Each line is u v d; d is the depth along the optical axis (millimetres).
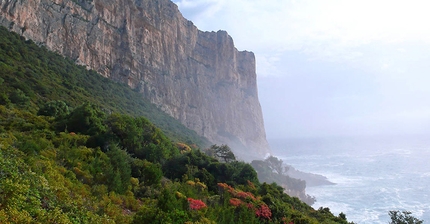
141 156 30656
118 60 83875
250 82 155875
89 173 18594
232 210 19094
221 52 136625
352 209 64312
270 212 22547
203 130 109750
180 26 116000
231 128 127312
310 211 33656
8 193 8883
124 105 69938
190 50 120500
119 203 16281
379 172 109375
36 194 10133
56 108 39125
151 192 19797
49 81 52469
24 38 59250
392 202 67812
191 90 111312
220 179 31500
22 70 49531
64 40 69812
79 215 10867
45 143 22516
